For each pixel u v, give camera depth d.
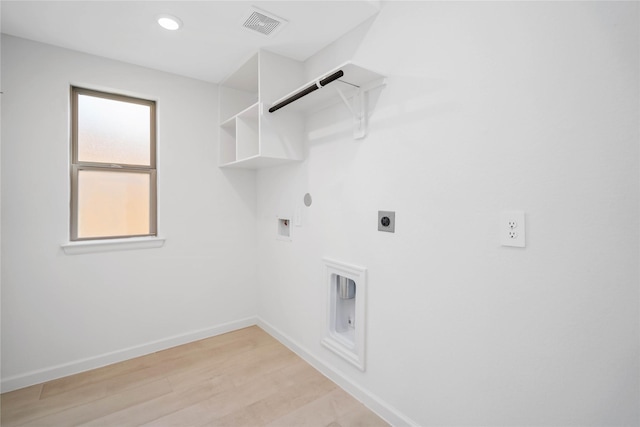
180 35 1.86
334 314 1.98
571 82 0.96
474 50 1.20
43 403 1.70
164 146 2.37
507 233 1.11
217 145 2.62
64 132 1.98
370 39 1.67
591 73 0.92
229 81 2.52
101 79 2.11
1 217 1.79
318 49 2.03
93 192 2.15
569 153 0.96
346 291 1.89
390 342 1.57
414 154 1.43
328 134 1.96
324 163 2.00
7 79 1.80
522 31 1.06
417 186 1.42
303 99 1.89
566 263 0.98
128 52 2.06
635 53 0.84
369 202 1.68
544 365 1.03
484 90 1.17
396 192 1.53
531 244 1.05
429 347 1.39
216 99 2.62
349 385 1.81
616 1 0.87
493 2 1.14
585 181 0.93
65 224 1.99
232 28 1.78
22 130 1.84
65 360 1.99
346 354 1.82
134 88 2.23
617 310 0.88
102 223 2.19
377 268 1.63
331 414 1.63
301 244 2.24
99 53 2.07
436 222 1.34
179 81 2.43
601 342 0.91
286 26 1.77
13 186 1.82
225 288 2.69
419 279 1.42
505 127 1.11
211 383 1.91
